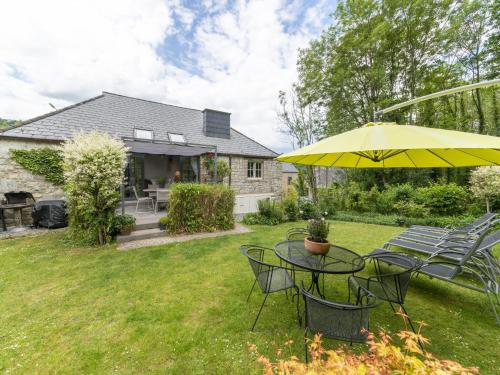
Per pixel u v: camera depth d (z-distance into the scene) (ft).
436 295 10.57
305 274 12.91
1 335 7.75
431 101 36.32
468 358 6.90
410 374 3.64
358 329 5.98
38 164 23.77
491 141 5.66
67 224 22.91
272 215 27.58
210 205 22.88
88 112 29.71
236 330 8.07
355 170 41.37
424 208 27.84
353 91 39.60
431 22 32.09
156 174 41.73
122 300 9.96
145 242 18.48
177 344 7.39
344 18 36.83
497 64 33.35
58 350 7.11
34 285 11.23
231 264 14.11
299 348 7.27
